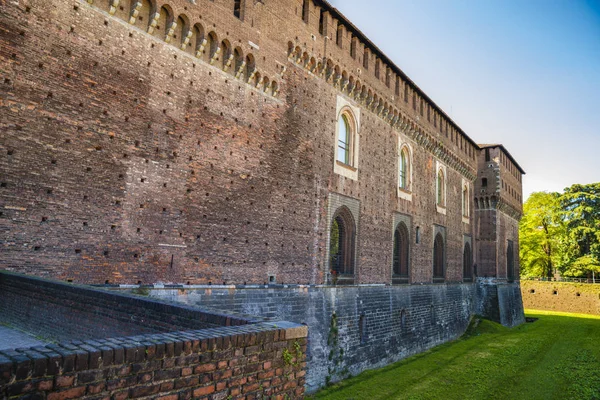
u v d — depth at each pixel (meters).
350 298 29.64
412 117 40.09
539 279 85.62
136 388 5.14
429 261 42.84
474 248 57.78
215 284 20.30
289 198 25.05
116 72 17.22
